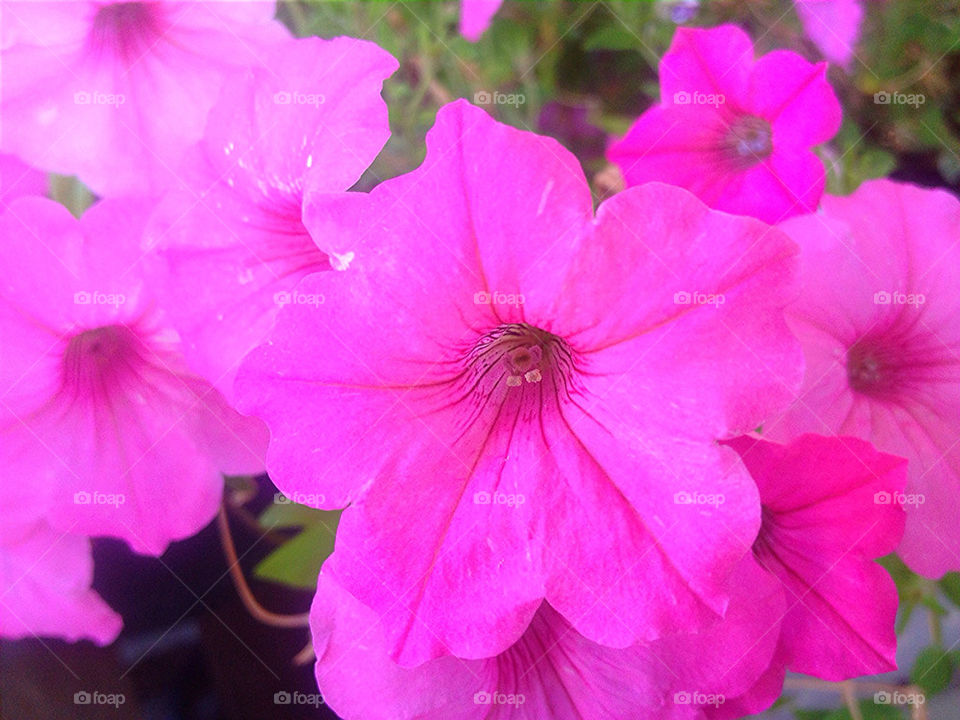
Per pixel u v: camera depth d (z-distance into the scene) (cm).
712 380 10
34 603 14
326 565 12
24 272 12
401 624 11
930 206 12
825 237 12
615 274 10
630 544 11
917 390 12
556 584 11
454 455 11
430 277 10
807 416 12
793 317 12
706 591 10
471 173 9
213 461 13
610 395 11
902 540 13
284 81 11
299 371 10
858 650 12
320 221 10
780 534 12
